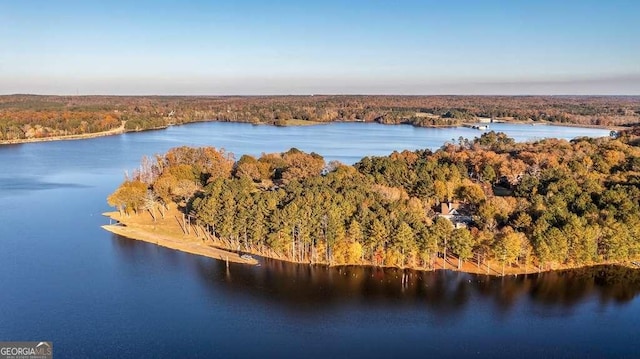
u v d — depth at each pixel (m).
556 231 144.88
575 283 142.12
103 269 151.62
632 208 160.88
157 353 108.56
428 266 151.00
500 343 112.94
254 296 134.50
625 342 113.56
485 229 154.88
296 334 116.25
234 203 172.88
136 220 198.12
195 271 150.38
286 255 160.25
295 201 165.25
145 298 133.25
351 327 119.31
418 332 117.38
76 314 124.31
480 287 139.12
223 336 115.12
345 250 152.25
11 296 133.38
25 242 173.88
